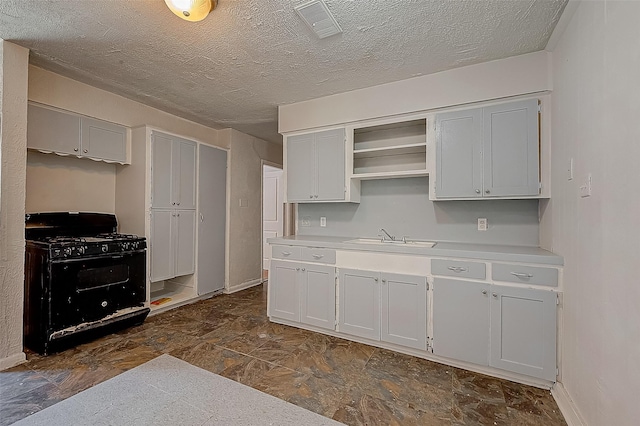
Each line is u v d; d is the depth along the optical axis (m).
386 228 3.13
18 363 2.18
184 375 2.07
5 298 2.13
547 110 2.22
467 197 2.46
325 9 1.76
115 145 3.17
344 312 2.70
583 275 1.58
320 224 3.50
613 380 1.25
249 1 1.69
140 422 1.59
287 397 1.85
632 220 1.12
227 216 4.26
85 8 1.78
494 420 1.68
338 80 2.73
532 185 2.24
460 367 2.25
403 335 2.43
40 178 2.84
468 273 2.20
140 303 2.99
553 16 1.81
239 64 2.44
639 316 1.07
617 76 1.23
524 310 2.01
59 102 2.71
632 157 1.12
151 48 2.22
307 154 3.23
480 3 1.70
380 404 1.80
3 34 2.05
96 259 2.62
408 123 2.90
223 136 4.34
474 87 2.42
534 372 1.97
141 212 3.22
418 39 2.07
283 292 3.04
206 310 3.48
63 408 1.69
